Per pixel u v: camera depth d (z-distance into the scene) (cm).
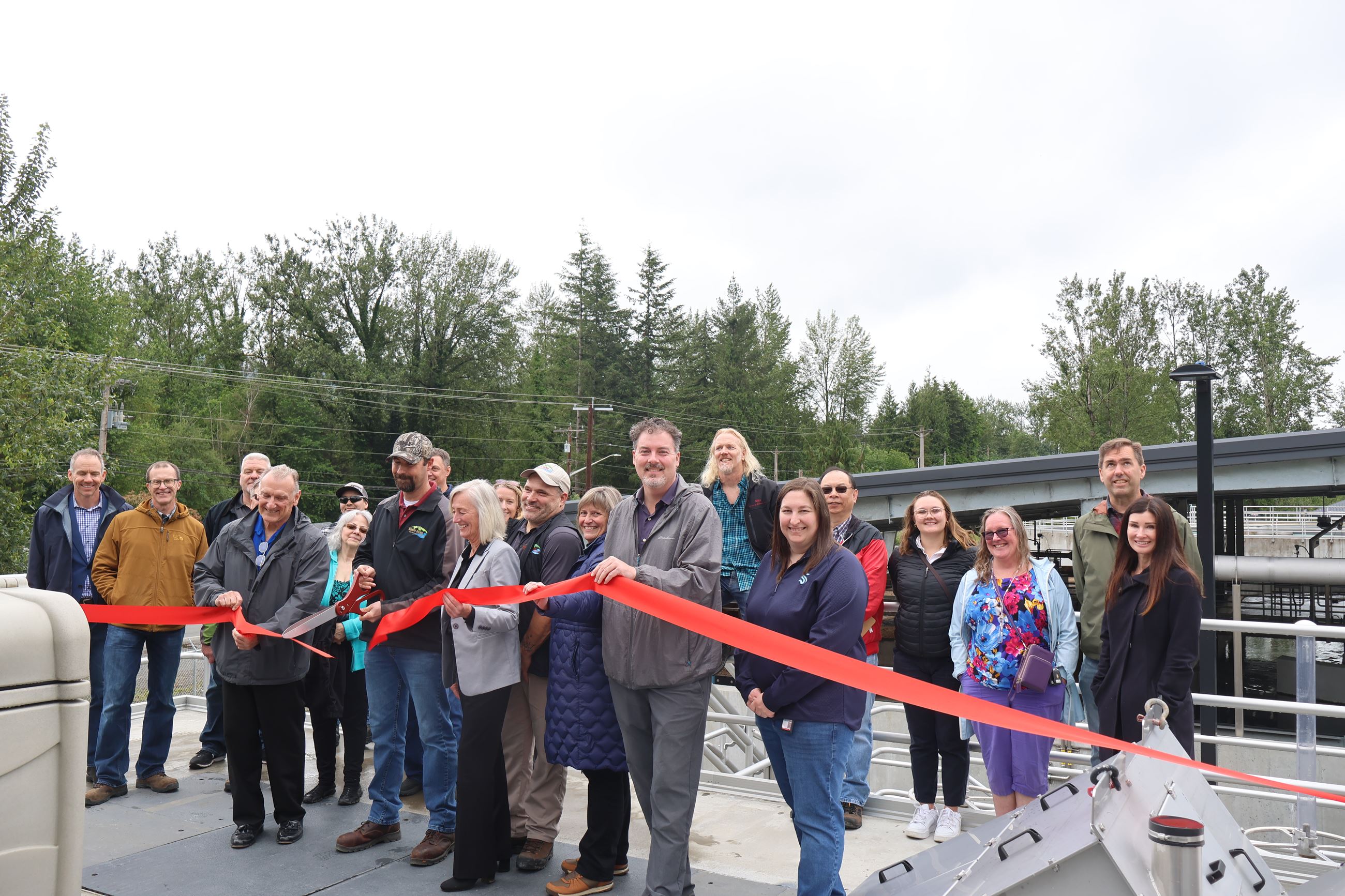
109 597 530
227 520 582
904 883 285
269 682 446
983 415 9894
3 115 2280
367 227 5422
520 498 500
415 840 461
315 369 5250
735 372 6812
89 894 392
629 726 370
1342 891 240
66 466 2028
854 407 7262
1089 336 4669
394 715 459
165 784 542
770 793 534
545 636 441
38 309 2264
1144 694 378
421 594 447
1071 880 228
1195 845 213
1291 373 5509
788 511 350
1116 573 392
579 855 444
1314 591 1323
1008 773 428
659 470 374
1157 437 4278
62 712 193
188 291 5947
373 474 5334
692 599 361
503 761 421
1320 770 945
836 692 334
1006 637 423
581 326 6744
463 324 5450
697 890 392
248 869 421
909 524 505
